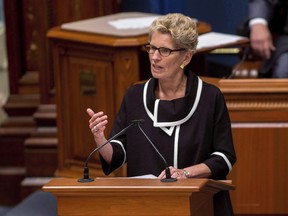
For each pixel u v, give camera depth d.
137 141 9.75
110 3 17.22
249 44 16.16
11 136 17.89
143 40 13.88
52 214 15.27
